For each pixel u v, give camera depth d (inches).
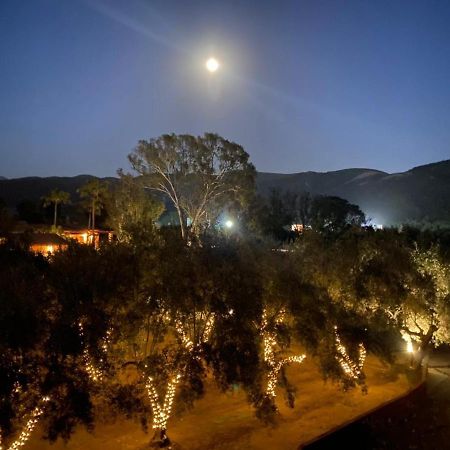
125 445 495.8
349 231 803.4
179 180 1763.0
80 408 410.6
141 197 1785.2
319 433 564.1
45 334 396.2
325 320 586.6
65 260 445.7
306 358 804.0
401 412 665.6
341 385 704.4
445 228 1809.8
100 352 422.6
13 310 372.8
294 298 552.7
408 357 909.2
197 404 610.2
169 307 466.9
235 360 483.5
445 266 816.3
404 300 724.0
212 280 485.4
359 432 574.2
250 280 509.7
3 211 1139.3
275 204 2527.1
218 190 1754.4
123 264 449.7
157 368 475.8
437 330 804.0
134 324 449.4
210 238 550.3
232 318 487.8
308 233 675.4
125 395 460.1
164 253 483.8
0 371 367.6
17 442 417.4
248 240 578.9
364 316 671.1
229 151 1754.4
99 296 423.8
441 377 873.5
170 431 544.1
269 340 574.6
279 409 627.8
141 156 1758.1
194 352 488.7
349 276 667.4
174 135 1747.0
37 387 399.9
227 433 545.3
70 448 482.9
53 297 410.3
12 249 613.3
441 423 679.7
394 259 731.4
